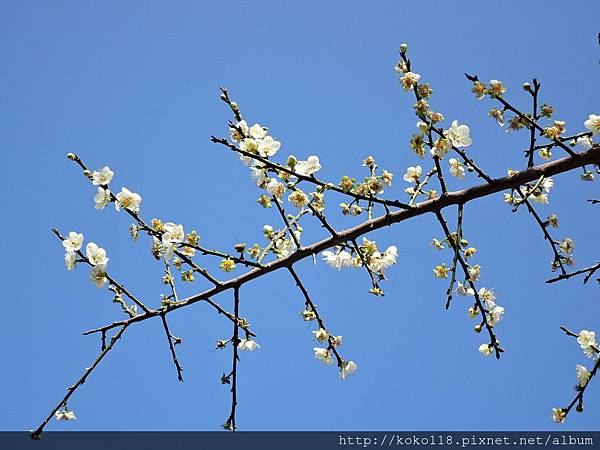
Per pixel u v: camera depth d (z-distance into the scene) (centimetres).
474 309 603
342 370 594
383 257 613
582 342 604
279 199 583
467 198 597
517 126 592
